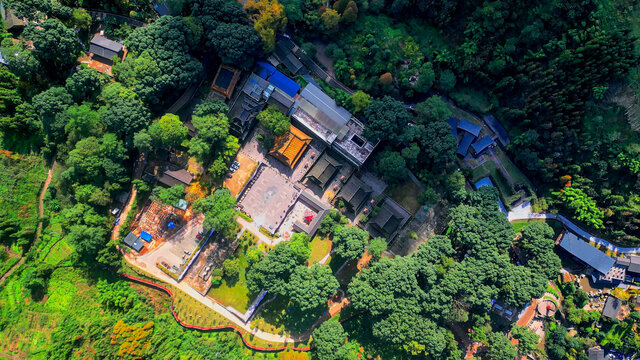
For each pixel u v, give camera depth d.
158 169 88.25
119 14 87.38
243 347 88.94
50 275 83.12
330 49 91.00
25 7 77.75
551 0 81.25
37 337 79.81
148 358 81.19
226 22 83.38
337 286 81.75
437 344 78.94
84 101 82.50
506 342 85.75
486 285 84.56
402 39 91.12
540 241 87.56
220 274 86.56
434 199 88.38
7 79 78.69
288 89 89.50
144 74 78.38
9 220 80.25
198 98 90.31
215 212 81.12
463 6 87.06
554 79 84.19
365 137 88.81
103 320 81.69
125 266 86.69
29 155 83.81
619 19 81.31
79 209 79.62
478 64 86.69
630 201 89.94
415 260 83.19
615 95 82.81
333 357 80.69
